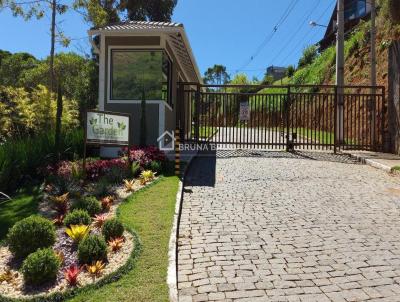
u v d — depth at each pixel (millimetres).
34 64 37062
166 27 12953
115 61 13492
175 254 5164
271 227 6457
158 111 13289
